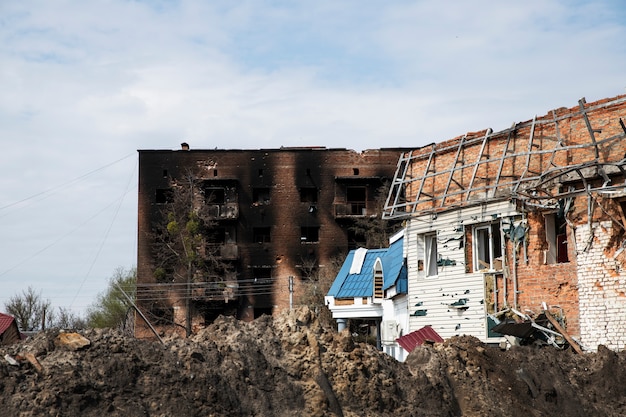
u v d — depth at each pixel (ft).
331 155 370.53
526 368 103.96
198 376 80.02
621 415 101.30
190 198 359.46
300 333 91.35
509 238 131.23
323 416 84.99
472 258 139.33
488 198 133.28
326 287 321.52
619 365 104.88
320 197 368.27
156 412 75.87
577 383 104.47
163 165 368.07
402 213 151.94
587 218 119.03
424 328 142.92
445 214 144.25
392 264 172.04
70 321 387.14
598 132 118.32
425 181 149.89
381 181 368.27
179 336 90.33
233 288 357.82
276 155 370.32
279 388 85.56
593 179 118.32
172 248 355.36
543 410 100.22
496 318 131.95
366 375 91.71
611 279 116.06
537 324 123.54
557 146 123.75
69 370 74.64
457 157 142.10
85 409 72.74
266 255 364.79
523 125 130.21
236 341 88.17
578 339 119.24
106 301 369.91
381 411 89.81
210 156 369.30
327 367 89.97
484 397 97.66
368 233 355.56
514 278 129.49
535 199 123.95
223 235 367.45
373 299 182.70
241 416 81.15
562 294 123.13
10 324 202.28
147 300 351.87
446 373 99.19
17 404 70.28
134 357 78.89
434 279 145.79
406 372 96.37
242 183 368.48
